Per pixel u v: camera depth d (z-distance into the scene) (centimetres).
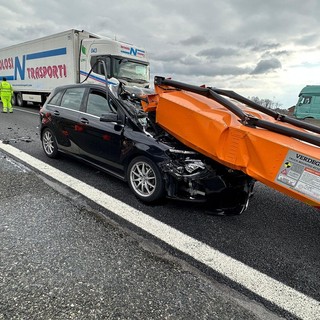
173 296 204
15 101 1730
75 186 407
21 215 310
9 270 219
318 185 242
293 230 322
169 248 266
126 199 371
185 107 321
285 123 361
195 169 322
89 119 436
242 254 265
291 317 194
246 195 341
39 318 177
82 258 241
